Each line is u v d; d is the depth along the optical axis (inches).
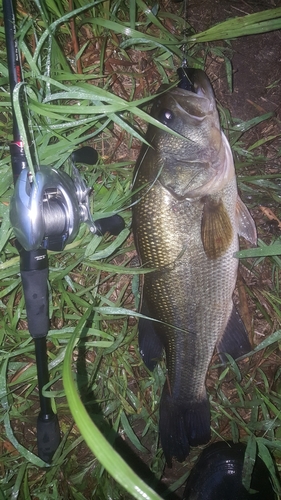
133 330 17.5
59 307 17.1
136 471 18.3
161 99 14.1
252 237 15.8
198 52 17.4
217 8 17.6
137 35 15.6
